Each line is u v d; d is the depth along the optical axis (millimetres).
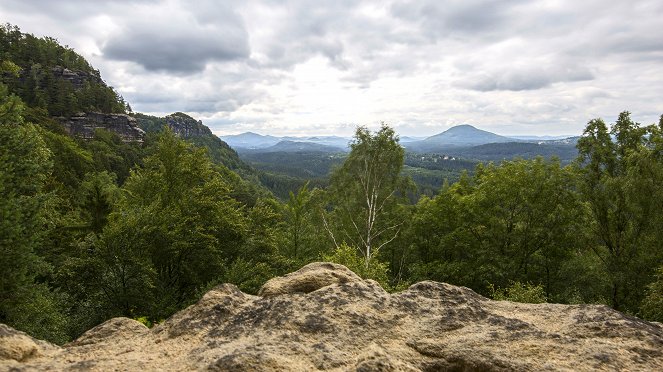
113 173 76750
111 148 124000
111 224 18516
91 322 17469
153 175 24188
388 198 31641
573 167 25766
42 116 120562
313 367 4012
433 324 5121
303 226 29094
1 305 12602
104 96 170125
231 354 3969
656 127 23219
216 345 4496
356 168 31188
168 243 20406
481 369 4105
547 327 5035
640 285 22172
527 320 5293
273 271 23500
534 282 27047
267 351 4121
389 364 3898
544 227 25641
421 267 30766
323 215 32156
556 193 25766
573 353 4219
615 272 22594
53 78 156750
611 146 23922
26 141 14578
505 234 26781
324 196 32219
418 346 4605
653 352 4203
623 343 4430
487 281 26031
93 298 17922
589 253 26672
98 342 5148
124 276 18562
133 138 169375
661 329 4805
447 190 33812
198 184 25797
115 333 5379
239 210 25625
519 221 26859
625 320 4867
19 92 139625
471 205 28344
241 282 20609
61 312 17391
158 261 20953
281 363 3910
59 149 72375
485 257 26906
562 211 24797
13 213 12258
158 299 19594
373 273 18859
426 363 4316
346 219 32031
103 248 17875
